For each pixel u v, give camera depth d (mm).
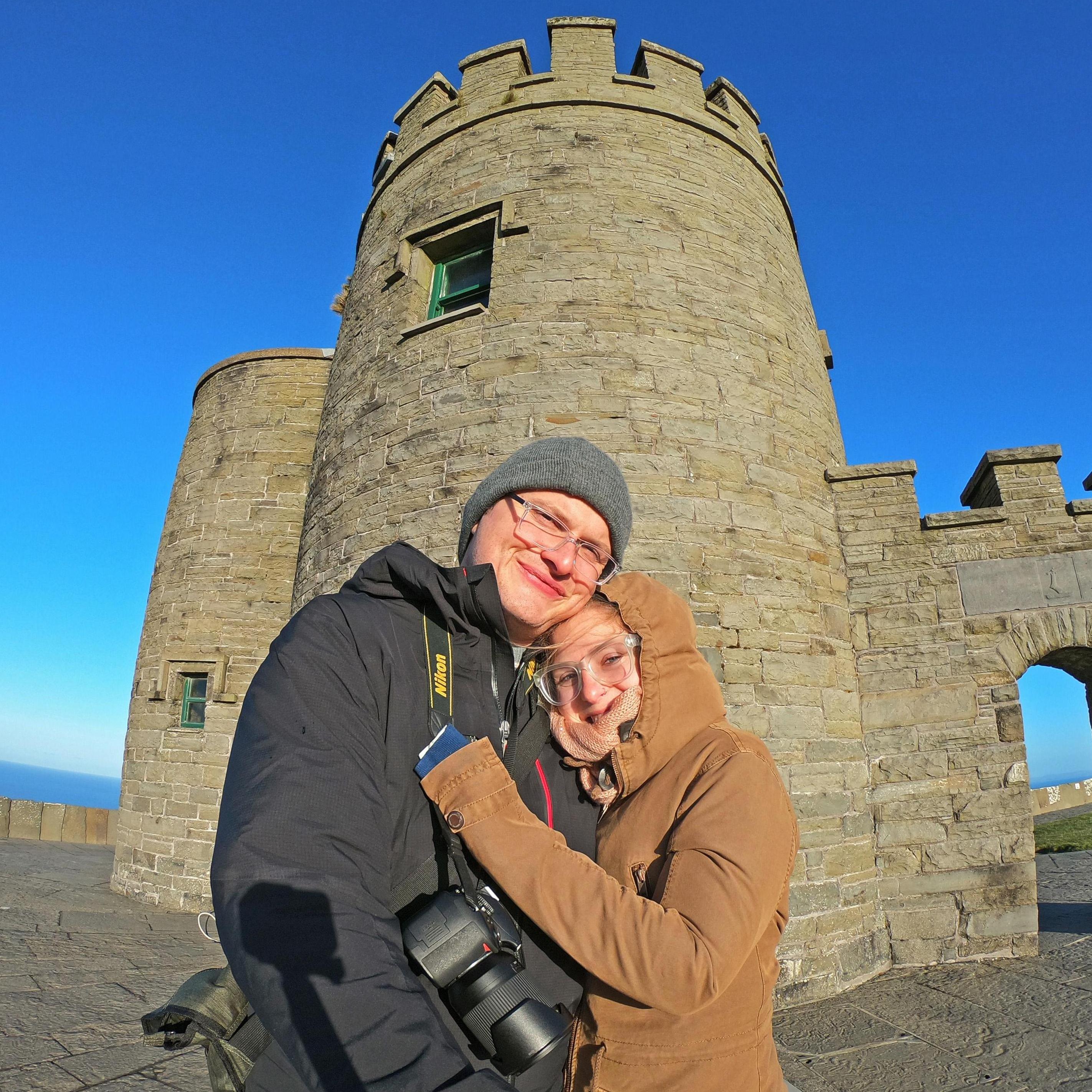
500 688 1326
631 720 1449
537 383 6000
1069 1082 3506
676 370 6133
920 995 4977
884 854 5902
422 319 7215
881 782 6051
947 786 5980
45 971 4973
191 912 8688
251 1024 1018
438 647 1200
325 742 926
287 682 973
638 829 1364
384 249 7855
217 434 11266
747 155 7730
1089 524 6488
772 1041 1372
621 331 6168
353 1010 730
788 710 5594
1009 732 6035
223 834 841
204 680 10102
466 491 5852
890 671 6301
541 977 1258
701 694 1517
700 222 6895
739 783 1266
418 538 5934
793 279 7688
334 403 7832
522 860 1092
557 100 7203
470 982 1010
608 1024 1283
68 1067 3367
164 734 9773
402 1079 703
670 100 7395
